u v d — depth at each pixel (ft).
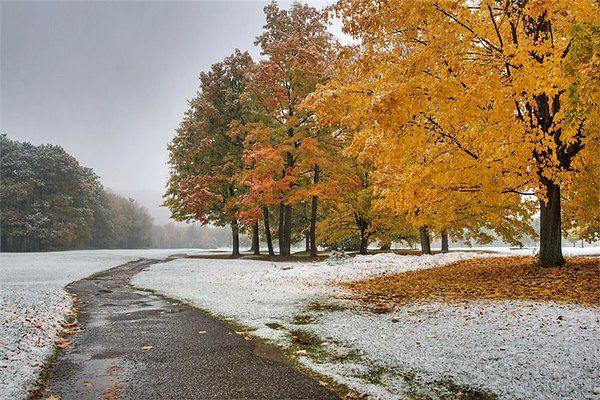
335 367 16.62
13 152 204.54
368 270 51.85
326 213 103.71
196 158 103.81
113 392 14.29
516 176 30.55
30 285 44.39
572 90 19.21
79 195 215.51
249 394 14.05
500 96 24.56
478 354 17.03
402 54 29.63
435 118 29.53
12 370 15.80
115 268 73.56
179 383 15.08
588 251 92.27
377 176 38.60
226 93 101.96
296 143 82.38
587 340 17.61
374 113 23.54
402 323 22.93
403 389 14.23
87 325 25.36
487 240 68.80
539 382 14.06
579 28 18.47
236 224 102.68
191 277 51.96
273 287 39.96
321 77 75.00
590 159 28.12
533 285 30.45
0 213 179.22
